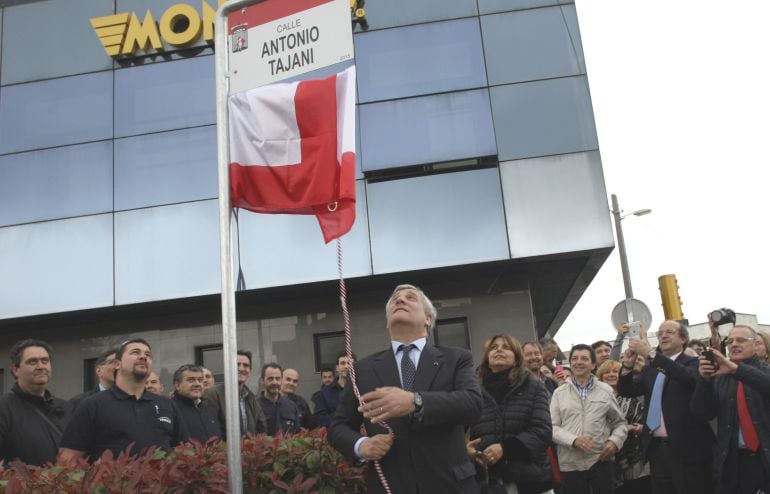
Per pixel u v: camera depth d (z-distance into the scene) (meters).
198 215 14.80
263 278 14.25
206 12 15.50
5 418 5.50
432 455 3.93
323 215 4.71
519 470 5.56
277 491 4.57
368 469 4.12
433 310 4.50
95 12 15.97
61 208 15.12
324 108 4.79
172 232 14.77
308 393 14.67
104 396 5.52
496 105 14.61
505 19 15.01
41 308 14.70
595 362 8.06
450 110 14.65
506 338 5.93
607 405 7.82
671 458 7.05
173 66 15.53
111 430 5.40
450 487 3.90
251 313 15.12
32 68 15.84
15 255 14.99
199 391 7.25
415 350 4.26
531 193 14.17
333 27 4.95
